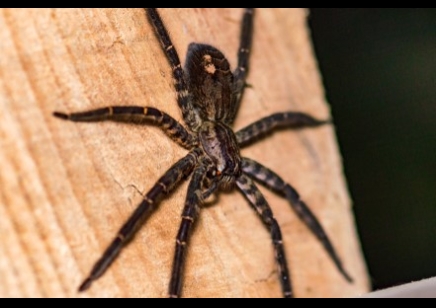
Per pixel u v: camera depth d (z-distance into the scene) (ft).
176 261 0.97
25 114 0.92
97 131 0.95
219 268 1.01
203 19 1.06
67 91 0.94
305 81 1.12
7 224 0.91
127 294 0.94
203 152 1.04
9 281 0.91
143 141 0.98
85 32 0.96
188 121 1.03
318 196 1.10
